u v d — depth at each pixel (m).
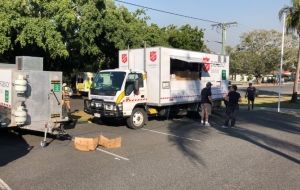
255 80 93.94
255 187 7.89
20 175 8.52
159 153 11.05
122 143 12.52
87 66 35.88
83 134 14.20
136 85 15.70
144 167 9.38
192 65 18.69
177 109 18.39
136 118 15.85
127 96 15.45
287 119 21.56
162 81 16.73
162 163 9.83
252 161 10.28
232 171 9.16
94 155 10.60
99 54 31.97
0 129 13.64
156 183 8.03
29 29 22.59
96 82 16.12
